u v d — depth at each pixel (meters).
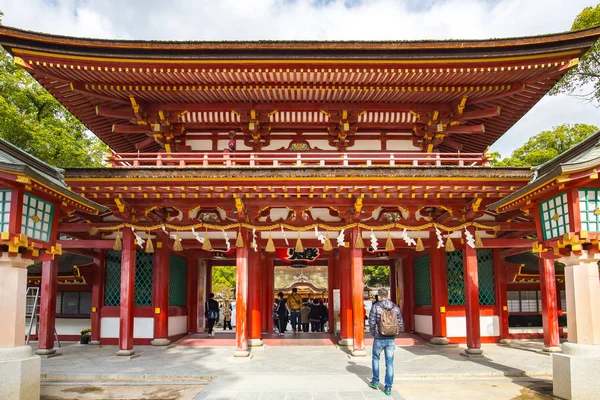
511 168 14.58
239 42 15.14
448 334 18.67
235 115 18.12
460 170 14.64
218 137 18.83
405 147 19.00
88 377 12.46
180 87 16.73
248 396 10.21
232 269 60.69
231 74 15.99
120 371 12.94
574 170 9.25
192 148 18.81
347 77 16.23
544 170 12.39
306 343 18.91
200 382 12.18
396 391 10.66
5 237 8.86
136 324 18.78
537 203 11.30
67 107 18.84
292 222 16.23
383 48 15.26
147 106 17.84
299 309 25.84
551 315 16.53
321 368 13.45
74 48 15.20
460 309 18.86
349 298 18.28
